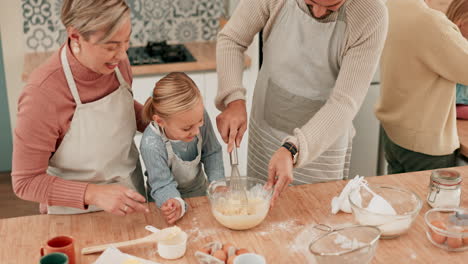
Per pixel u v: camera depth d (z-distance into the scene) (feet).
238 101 5.82
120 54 4.46
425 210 5.18
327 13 5.33
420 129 7.55
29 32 11.27
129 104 5.26
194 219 5.01
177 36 12.21
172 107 4.92
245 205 4.89
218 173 5.76
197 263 4.39
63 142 4.87
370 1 5.15
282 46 5.80
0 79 11.57
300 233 4.78
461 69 6.89
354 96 5.29
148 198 5.89
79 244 4.62
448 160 7.68
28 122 4.50
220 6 12.17
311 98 5.83
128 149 5.32
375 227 4.22
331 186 5.64
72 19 4.23
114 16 4.17
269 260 4.41
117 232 4.80
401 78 7.54
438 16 6.93
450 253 4.50
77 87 4.72
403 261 4.40
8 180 11.99
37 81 4.54
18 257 4.44
